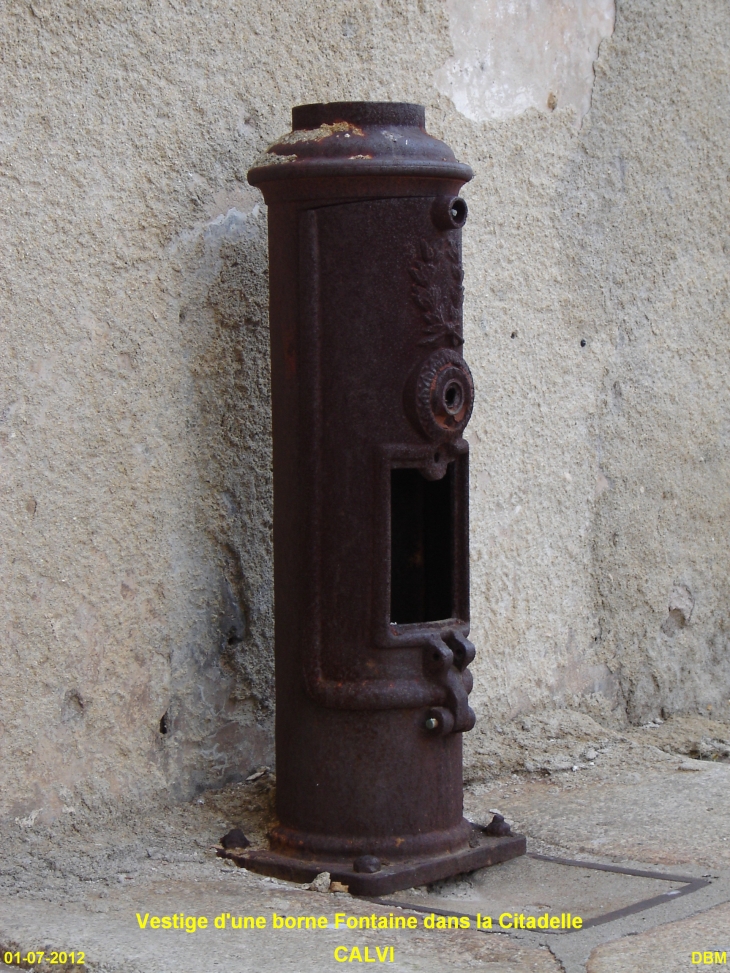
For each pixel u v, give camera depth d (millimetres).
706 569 4254
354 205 3324
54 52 3379
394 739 3354
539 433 3961
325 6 3668
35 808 3393
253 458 3594
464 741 3850
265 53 3594
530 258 3936
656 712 4160
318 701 3354
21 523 3365
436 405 3340
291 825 3400
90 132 3414
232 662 3592
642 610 4137
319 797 3369
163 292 3488
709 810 3670
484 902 3332
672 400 4172
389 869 3328
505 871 3426
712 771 3865
